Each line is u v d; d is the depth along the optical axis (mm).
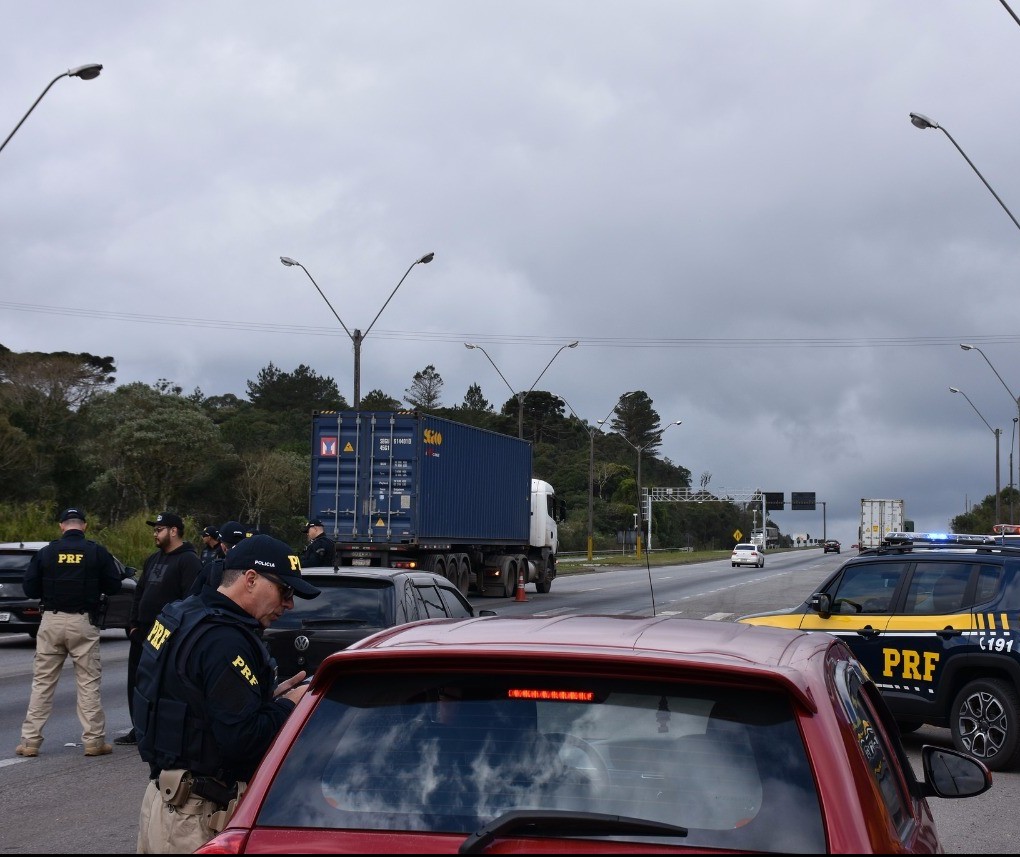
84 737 9766
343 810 2834
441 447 28266
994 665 10023
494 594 32750
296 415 110438
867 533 65500
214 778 4164
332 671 3100
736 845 2619
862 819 2662
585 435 122250
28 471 61250
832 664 3377
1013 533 21562
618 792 2758
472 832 2736
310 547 14891
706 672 2850
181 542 9547
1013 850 7398
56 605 9680
